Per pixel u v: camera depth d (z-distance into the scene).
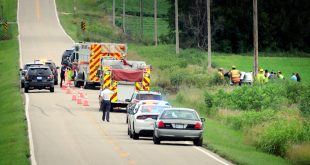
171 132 72.88
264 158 67.12
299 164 66.69
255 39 136.12
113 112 111.44
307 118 87.62
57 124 92.62
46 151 67.31
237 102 108.81
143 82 112.94
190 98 121.06
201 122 73.75
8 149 68.56
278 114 93.31
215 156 65.38
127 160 61.59
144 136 79.81
